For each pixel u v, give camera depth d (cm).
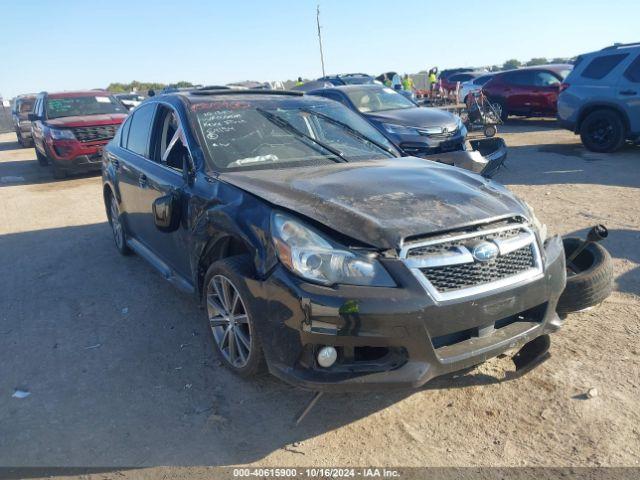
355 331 264
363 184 333
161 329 420
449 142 915
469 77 2700
